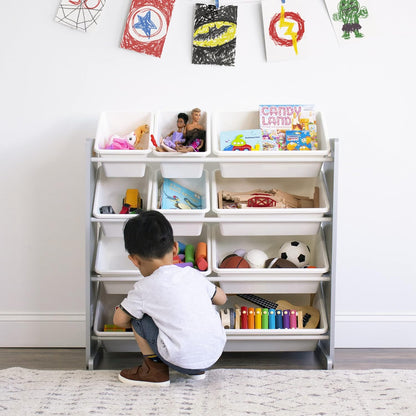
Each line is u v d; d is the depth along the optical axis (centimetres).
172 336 146
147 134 192
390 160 203
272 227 182
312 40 198
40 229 205
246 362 193
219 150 183
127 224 156
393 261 206
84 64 198
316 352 201
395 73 200
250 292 186
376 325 207
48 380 162
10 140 201
